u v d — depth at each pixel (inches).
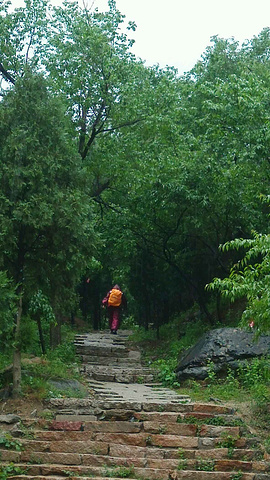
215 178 743.7
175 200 764.0
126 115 852.6
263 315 422.9
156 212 804.6
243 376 580.4
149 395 564.7
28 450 415.8
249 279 449.1
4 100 541.0
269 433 450.3
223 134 767.1
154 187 775.1
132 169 859.4
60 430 451.8
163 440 427.5
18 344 506.3
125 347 843.4
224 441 425.7
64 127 557.6
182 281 963.3
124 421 467.8
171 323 1000.2
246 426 453.4
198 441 426.3
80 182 547.2
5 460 406.3
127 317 1387.8
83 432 436.1
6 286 490.3
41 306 607.8
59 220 514.6
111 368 684.7
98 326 1285.7
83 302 1328.7
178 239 869.2
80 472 389.1
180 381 629.6
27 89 540.4
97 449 416.5
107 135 888.9
